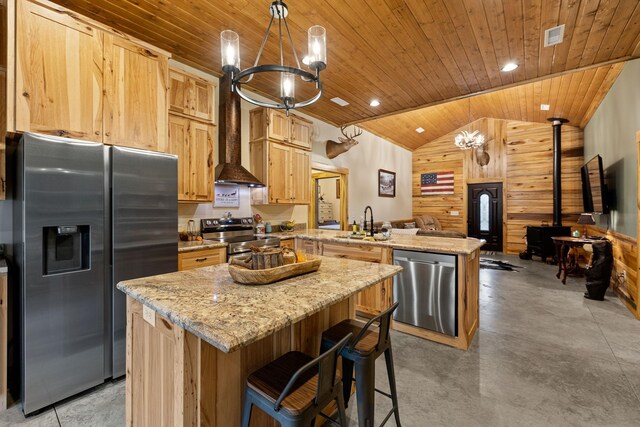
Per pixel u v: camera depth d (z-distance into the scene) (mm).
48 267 1914
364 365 1400
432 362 2412
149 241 2318
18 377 1976
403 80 3818
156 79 2477
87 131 2080
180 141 3049
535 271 5590
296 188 4387
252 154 4137
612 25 2695
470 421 1750
